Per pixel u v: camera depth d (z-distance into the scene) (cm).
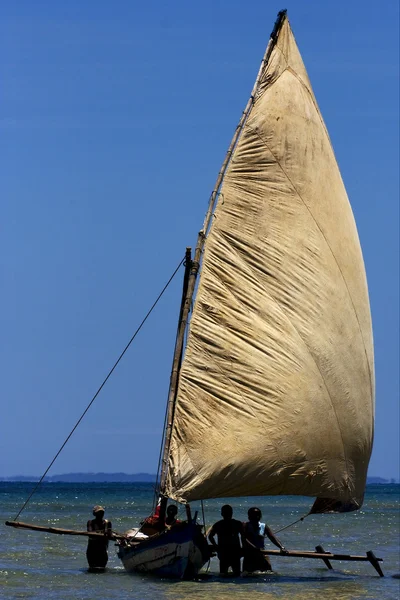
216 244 2881
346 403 2923
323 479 2869
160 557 2862
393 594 2723
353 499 2983
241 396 2766
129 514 7638
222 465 2723
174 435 2741
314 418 2842
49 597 2552
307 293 2906
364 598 2623
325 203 3034
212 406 2747
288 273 2902
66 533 2959
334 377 2905
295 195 2978
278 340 2830
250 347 2800
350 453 2938
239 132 2981
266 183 2958
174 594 2575
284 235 2931
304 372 2841
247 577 2945
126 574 3011
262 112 3006
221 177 2942
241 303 2834
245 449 2741
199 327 2788
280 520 7106
